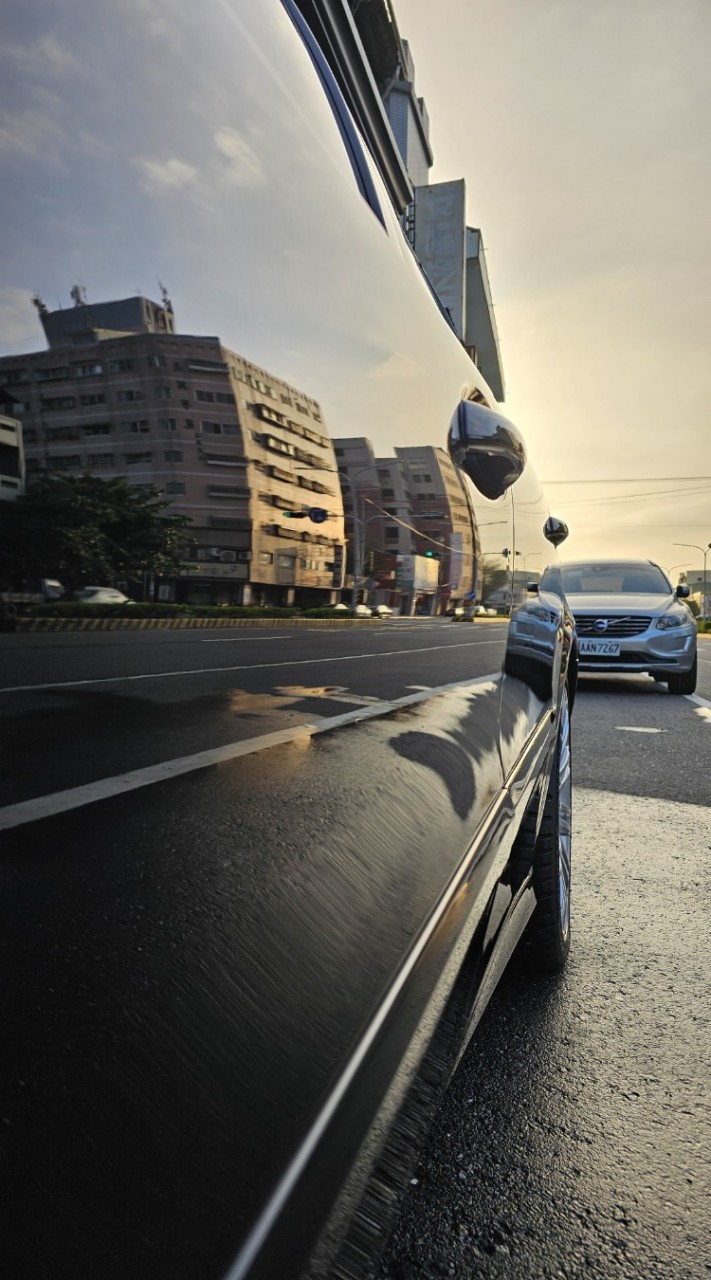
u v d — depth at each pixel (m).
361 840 0.78
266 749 0.70
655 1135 1.49
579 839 3.43
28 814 0.43
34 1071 0.37
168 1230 0.37
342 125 1.48
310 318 0.94
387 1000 0.66
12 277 0.43
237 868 0.58
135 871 0.49
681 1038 1.85
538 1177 1.36
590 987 2.11
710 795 4.20
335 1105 0.52
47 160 0.47
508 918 1.37
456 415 1.75
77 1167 0.36
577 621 9.34
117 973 0.44
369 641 1.03
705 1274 1.16
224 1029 0.48
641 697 8.91
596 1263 1.17
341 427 0.97
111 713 0.51
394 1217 0.58
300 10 1.46
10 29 0.45
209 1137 0.42
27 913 0.41
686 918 2.57
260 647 0.72
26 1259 0.32
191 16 0.76
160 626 0.56
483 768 1.35
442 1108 1.57
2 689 0.42
